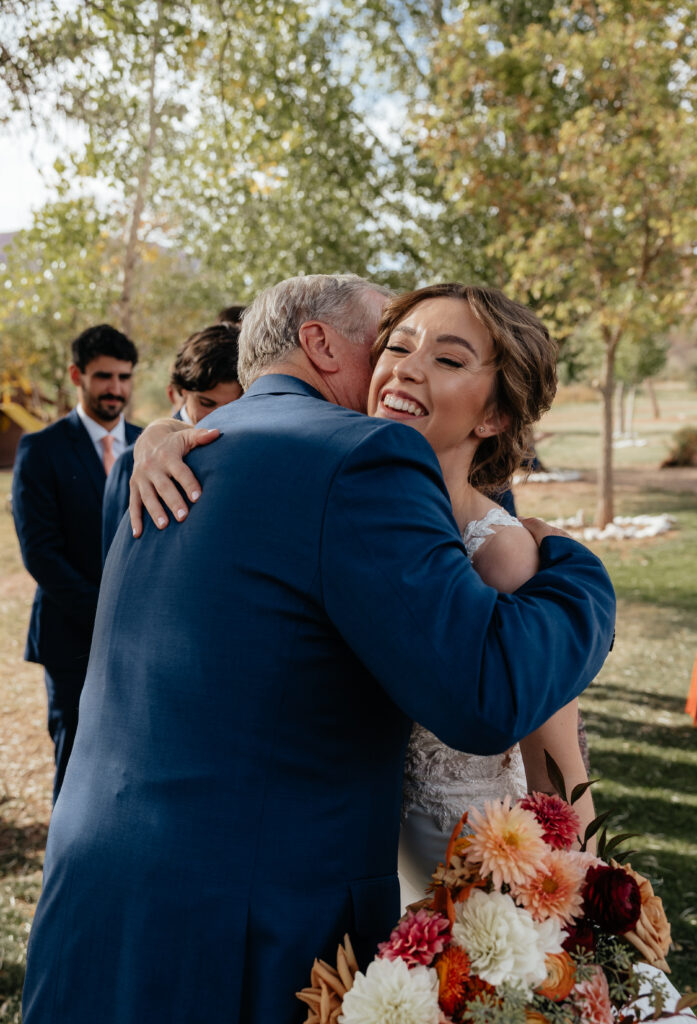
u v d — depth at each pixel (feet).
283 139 27.30
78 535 10.58
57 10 13.52
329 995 3.34
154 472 4.04
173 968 3.39
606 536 38.22
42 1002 3.68
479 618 3.34
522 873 3.45
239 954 3.38
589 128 32.48
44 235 28.32
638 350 86.02
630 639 22.80
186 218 38.14
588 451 78.33
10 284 28.86
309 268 41.37
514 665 3.30
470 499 4.71
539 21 41.45
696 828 12.28
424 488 3.61
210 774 3.48
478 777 4.72
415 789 4.78
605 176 31.65
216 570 3.61
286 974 3.39
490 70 33.50
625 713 17.26
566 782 4.56
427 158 41.68
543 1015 3.28
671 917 9.92
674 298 32.78
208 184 30.17
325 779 3.58
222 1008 3.36
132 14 17.42
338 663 3.57
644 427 105.60
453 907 3.48
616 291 37.37
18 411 62.59
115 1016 3.45
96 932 3.57
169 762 3.55
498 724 3.26
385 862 3.81
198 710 3.53
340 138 40.01
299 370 4.59
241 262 42.27
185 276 52.13
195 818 3.46
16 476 10.58
